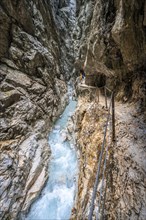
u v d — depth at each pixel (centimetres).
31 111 1022
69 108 1688
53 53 1816
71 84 2375
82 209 438
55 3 2405
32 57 1211
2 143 730
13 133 818
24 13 1187
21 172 667
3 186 575
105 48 743
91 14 1577
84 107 995
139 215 265
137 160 373
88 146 628
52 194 693
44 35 1588
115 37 604
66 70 2394
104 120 631
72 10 2783
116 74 863
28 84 1123
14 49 1105
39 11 1545
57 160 890
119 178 363
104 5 732
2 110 855
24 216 607
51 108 1309
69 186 712
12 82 1007
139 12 474
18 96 983
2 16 1004
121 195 327
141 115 566
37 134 960
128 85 789
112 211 323
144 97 593
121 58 728
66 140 1069
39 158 802
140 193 298
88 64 1073
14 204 577
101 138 545
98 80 1200
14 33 1121
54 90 1521
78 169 693
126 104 736
